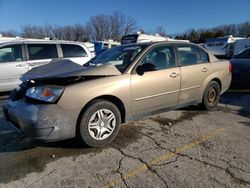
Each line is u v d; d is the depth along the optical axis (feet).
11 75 21.85
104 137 11.35
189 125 14.19
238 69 24.84
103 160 10.16
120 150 11.05
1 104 19.97
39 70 11.77
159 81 13.03
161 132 13.14
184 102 14.93
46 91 10.09
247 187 8.22
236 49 49.26
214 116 15.85
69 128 10.39
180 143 11.71
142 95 12.42
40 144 11.55
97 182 8.66
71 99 10.25
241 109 17.56
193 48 15.70
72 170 9.43
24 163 9.98
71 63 12.37
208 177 8.82
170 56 14.11
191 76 14.89
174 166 9.61
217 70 16.87
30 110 9.94
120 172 9.25
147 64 12.36
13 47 22.27
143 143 11.76
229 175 8.92
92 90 10.73
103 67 11.53
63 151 10.99
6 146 11.59
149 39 59.82
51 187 8.39
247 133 12.89
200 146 11.35
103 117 11.25
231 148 11.09
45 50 23.43
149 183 8.54
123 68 12.16
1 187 8.39
